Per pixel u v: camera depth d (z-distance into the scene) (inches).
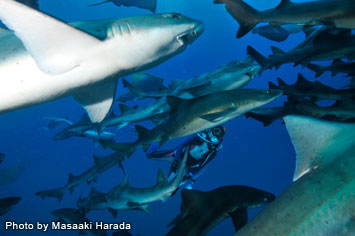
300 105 109.4
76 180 255.3
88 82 107.8
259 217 69.6
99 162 241.1
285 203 68.7
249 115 115.9
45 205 1232.2
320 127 72.1
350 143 68.2
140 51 101.5
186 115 106.3
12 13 81.7
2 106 109.7
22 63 102.7
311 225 63.9
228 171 1334.9
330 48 127.1
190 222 99.2
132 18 98.7
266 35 199.6
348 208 62.7
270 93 98.4
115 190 204.5
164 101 182.5
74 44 93.2
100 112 138.3
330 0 84.7
